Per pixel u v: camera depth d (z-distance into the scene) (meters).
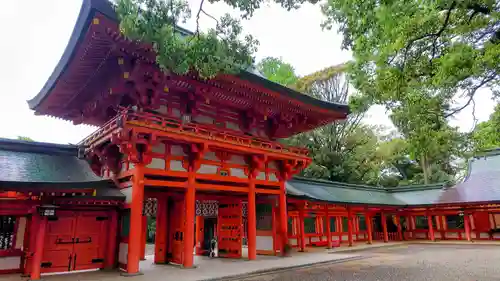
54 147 15.41
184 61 8.97
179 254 15.77
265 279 12.65
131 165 14.13
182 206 16.25
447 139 10.30
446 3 7.53
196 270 13.95
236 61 10.08
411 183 48.91
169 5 8.47
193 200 14.95
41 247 12.11
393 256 20.52
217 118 17.41
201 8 8.89
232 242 19.09
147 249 27.73
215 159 16.53
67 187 12.13
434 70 8.76
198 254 20.89
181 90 15.32
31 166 13.46
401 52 9.21
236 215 19.22
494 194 29.23
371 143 42.38
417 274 13.42
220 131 16.50
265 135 20.02
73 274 12.91
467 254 20.95
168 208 17.17
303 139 40.56
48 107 16.38
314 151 41.41
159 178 14.47
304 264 16.12
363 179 44.22
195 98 15.66
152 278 12.02
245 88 15.60
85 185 12.63
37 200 12.41
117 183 14.99
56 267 13.12
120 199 13.74
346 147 43.34
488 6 7.16
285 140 38.47
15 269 12.80
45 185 11.63
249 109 18.05
